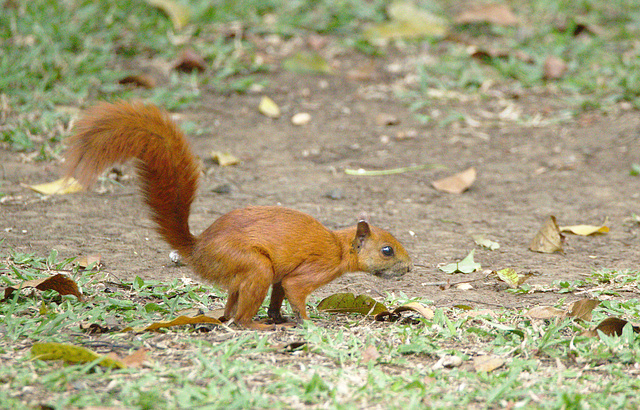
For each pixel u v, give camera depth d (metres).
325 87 18.88
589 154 15.22
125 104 7.28
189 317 6.91
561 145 15.77
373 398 5.60
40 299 7.79
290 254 7.22
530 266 10.02
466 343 6.98
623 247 10.88
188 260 7.49
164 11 20.64
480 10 22.23
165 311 7.61
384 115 16.98
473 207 12.80
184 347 6.56
